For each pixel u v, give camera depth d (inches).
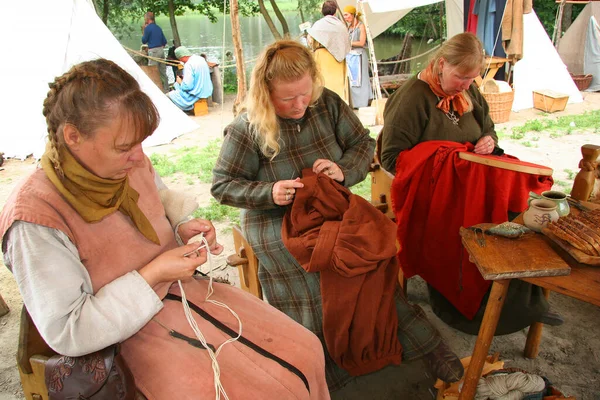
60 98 39.6
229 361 48.3
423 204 91.4
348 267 67.2
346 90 268.7
